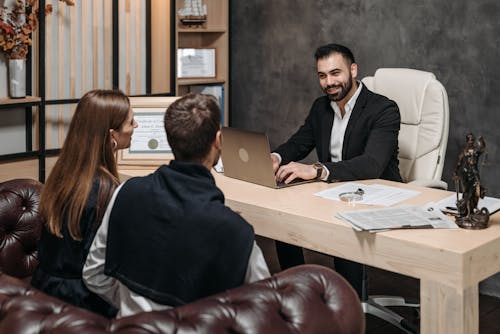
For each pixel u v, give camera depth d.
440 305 2.31
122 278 1.91
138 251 1.87
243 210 2.88
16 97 4.12
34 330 1.42
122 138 2.34
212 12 5.34
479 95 4.00
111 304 2.17
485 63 3.95
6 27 3.96
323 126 3.73
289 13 4.96
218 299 1.50
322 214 2.69
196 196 1.84
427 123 3.67
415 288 4.10
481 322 3.69
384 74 3.86
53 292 2.23
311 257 4.64
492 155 3.98
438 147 3.67
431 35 4.19
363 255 2.51
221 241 1.79
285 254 3.57
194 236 1.80
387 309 3.43
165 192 1.86
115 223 1.92
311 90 4.90
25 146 4.36
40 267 2.29
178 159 1.95
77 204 2.17
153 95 4.84
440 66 4.16
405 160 3.76
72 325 1.41
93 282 2.07
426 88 3.68
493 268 2.40
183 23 5.23
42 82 4.23
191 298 1.82
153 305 1.87
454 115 4.13
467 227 2.49
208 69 5.36
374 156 3.34
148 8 4.82
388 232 2.46
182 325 1.41
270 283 1.58
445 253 2.27
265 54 5.16
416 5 4.23
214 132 1.93
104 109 2.26
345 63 3.51
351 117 3.58
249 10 5.23
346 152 3.60
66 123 4.52
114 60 4.66
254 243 1.83
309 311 1.51
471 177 2.50
